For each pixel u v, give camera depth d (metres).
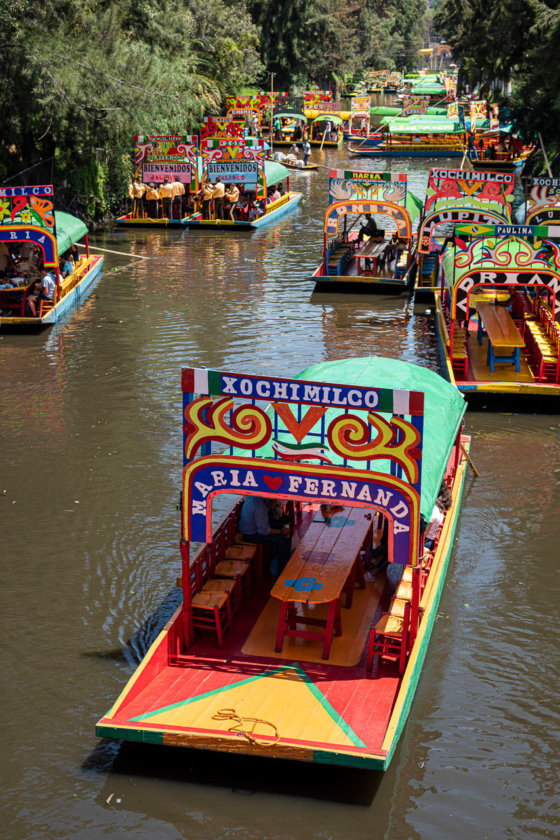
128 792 8.24
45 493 14.34
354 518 11.41
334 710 8.80
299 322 24.50
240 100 57.53
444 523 12.29
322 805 8.09
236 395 8.97
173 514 13.67
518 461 15.63
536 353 19.03
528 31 43.22
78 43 33.31
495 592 11.69
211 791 8.23
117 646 10.52
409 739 8.96
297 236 37.56
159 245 36.03
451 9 98.50
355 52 124.00
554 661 10.27
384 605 10.79
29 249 25.95
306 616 10.47
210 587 10.22
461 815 8.00
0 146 33.56
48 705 9.48
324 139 71.12
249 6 85.56
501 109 49.34
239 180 40.03
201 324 24.23
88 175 38.59
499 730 9.12
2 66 31.34
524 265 18.17
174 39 44.28
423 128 65.00
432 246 28.78
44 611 11.21
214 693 9.04
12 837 7.73
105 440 16.39
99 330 23.64
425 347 22.06
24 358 21.25
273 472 9.08
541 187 25.22
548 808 8.12
